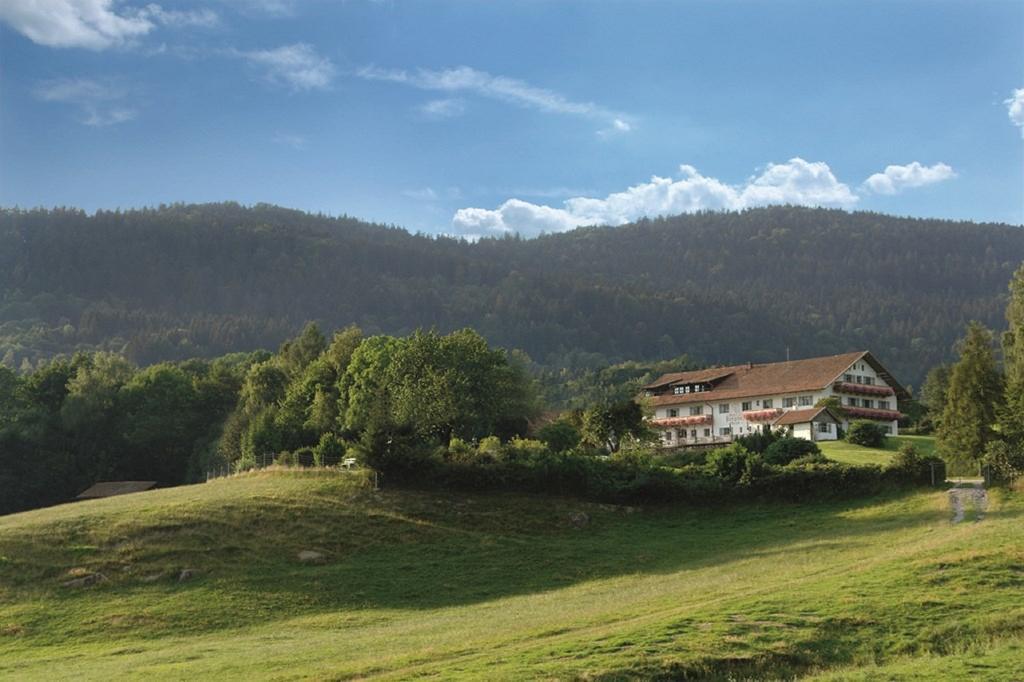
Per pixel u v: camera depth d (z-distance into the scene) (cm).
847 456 8956
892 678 2486
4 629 3988
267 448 9588
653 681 2562
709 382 12606
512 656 2773
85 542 4938
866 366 12250
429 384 8288
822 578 3591
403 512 5816
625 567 5041
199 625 4072
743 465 6588
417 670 2725
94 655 3600
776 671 2648
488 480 6388
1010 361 8188
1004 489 5781
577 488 6500
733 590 3603
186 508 5512
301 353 13062
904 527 5222
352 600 4488
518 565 5056
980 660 2578
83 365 13688
